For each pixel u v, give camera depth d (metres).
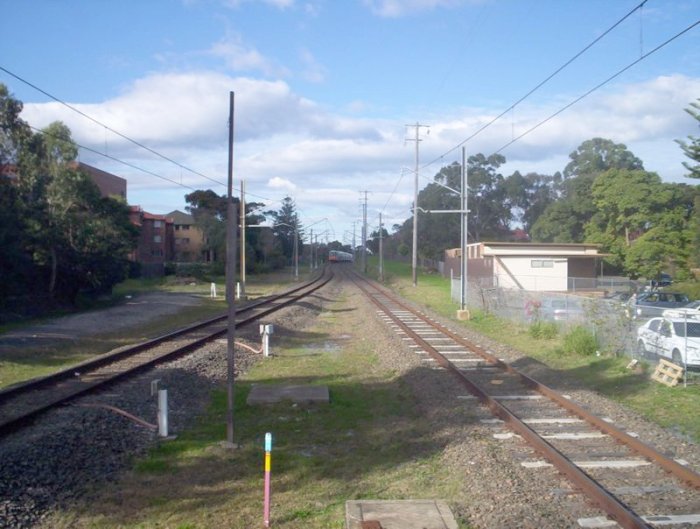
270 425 11.96
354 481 8.88
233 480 8.92
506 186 94.25
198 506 7.94
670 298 31.30
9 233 33.09
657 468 9.01
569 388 14.90
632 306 18.77
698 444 10.36
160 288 58.44
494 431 11.03
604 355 19.05
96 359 17.67
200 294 52.00
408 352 20.03
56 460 9.14
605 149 70.06
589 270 49.78
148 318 33.84
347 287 65.62
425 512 7.39
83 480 8.68
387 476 9.07
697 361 15.92
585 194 62.28
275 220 131.50
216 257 84.00
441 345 22.23
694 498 7.86
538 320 25.17
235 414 12.79
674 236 45.19
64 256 38.91
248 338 24.06
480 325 29.39
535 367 17.78
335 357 20.78
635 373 16.45
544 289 48.09
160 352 19.94
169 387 14.63
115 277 42.59
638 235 51.31
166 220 89.81
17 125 37.34
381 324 28.88
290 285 68.00
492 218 93.19
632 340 18.08
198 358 18.55
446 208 90.12
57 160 39.97
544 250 48.56
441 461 9.68
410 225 125.69
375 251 196.50
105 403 12.59
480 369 17.44
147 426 11.46
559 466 8.98
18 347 21.84
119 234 42.38
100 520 7.47
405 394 14.73
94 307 40.16
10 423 10.62
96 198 41.56
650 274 45.91
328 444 10.81
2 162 37.16
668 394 14.03
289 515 7.61
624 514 7.02
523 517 7.21
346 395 14.77
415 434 11.25
